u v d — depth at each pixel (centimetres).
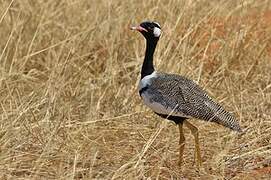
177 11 1473
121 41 1467
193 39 1464
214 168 1070
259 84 1381
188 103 1058
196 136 1076
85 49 1449
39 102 1214
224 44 1458
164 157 1037
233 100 1283
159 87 1074
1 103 1165
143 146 1081
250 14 1589
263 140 1170
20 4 1481
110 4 1501
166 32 1404
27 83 1320
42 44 1439
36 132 1122
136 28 1110
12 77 1302
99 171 1030
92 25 1475
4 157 1001
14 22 1409
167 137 1169
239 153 1128
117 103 1270
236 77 1391
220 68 1391
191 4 1480
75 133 1127
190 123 1124
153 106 1083
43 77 1378
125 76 1366
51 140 1077
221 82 1364
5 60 1265
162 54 1377
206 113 1054
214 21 1518
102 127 1179
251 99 1326
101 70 1438
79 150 1075
